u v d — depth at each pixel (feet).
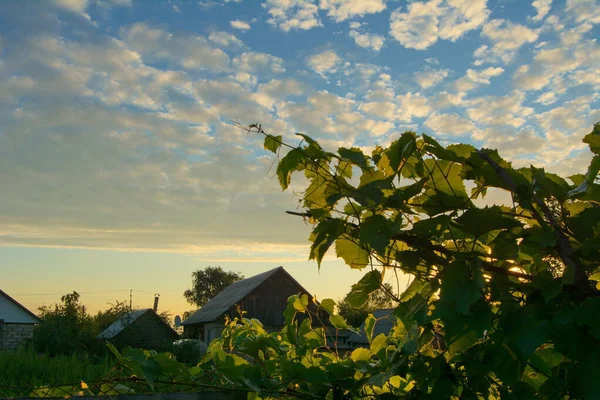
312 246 7.37
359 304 7.89
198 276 270.87
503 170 6.42
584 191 6.44
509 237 6.48
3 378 26.13
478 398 6.95
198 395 6.55
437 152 6.59
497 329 6.52
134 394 6.07
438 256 6.91
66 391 6.48
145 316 107.04
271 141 7.16
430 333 7.32
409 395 7.24
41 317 109.91
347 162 7.22
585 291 6.08
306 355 8.74
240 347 9.09
